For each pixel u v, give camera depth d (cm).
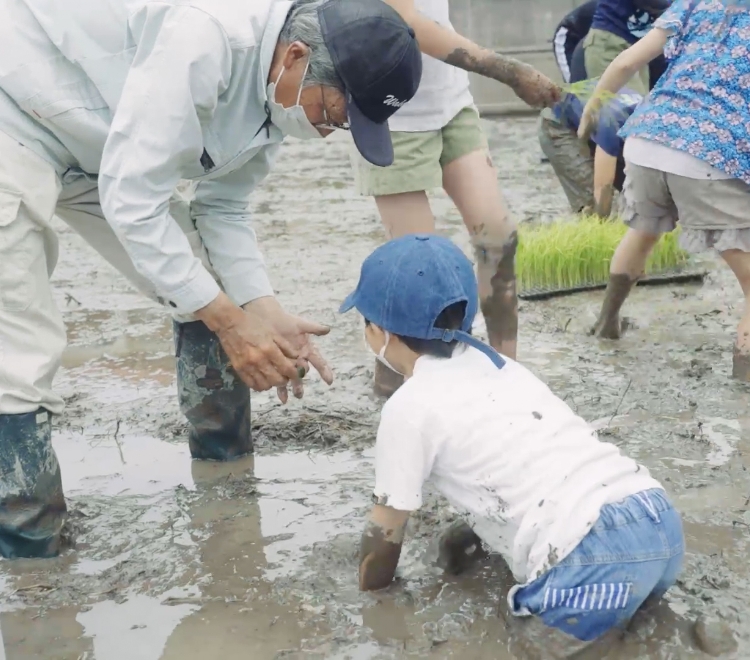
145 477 382
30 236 305
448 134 436
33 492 320
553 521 256
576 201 771
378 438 279
